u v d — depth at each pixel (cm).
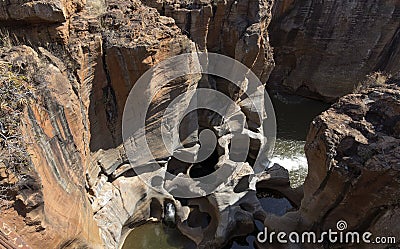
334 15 2420
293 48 2591
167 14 1686
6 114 802
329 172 1154
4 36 1072
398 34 2339
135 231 1484
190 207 1570
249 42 1836
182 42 1459
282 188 1702
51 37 1138
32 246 802
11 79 866
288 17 2502
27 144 802
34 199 788
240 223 1465
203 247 1387
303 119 2369
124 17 1369
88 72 1211
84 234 1033
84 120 1188
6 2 1078
